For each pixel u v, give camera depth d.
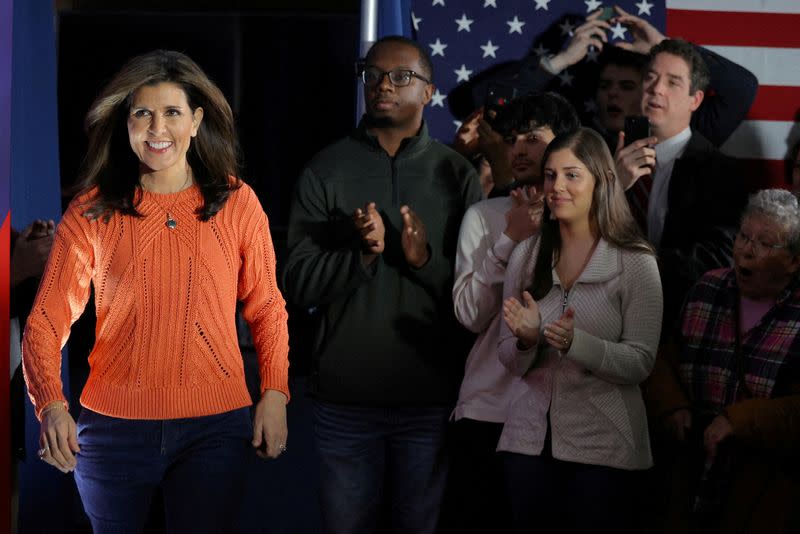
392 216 4.96
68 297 3.74
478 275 4.74
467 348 5.04
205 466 3.75
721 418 4.45
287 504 6.05
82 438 3.77
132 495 3.75
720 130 5.84
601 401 4.31
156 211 3.78
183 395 3.72
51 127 5.05
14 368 4.64
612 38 6.04
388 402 4.86
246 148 7.02
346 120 7.05
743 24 6.03
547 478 4.35
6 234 4.48
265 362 3.92
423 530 4.96
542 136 4.89
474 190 5.06
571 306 4.39
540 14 6.10
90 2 6.93
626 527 4.32
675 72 5.37
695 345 4.74
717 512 4.54
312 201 4.99
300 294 4.86
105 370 3.74
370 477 4.94
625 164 5.03
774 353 4.51
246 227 3.89
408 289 4.89
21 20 4.94
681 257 5.21
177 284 3.74
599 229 4.44
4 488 4.50
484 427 4.78
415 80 4.98
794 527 4.38
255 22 6.99
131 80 3.76
